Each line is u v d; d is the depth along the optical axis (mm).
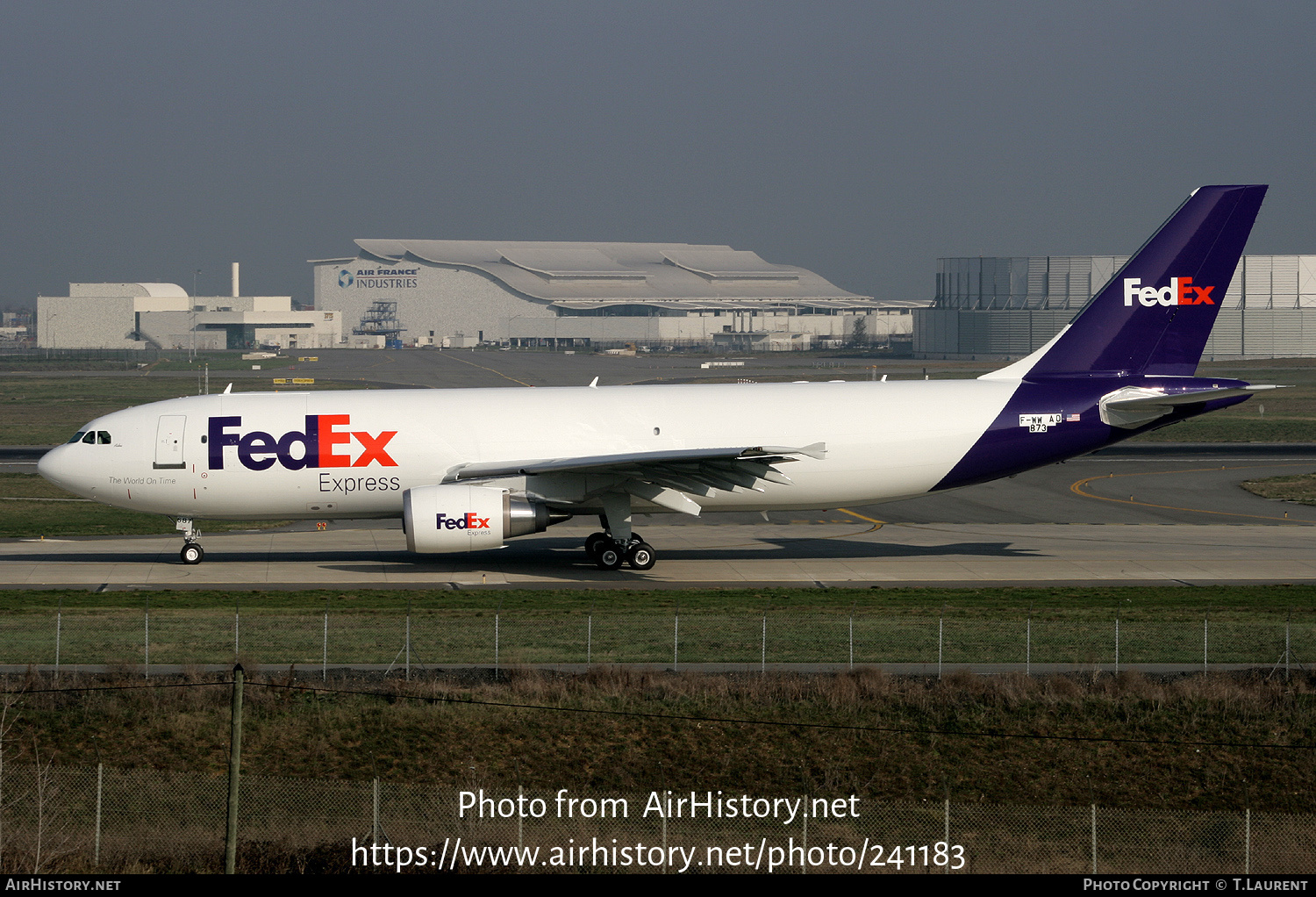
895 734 125000
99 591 175375
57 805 108500
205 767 116875
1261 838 109500
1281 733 125500
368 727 123875
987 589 178125
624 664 138000
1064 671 137875
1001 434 195250
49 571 191250
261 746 120188
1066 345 198875
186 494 191375
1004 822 112375
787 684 132625
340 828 106562
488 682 133625
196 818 106812
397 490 192500
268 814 108312
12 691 127688
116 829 104562
